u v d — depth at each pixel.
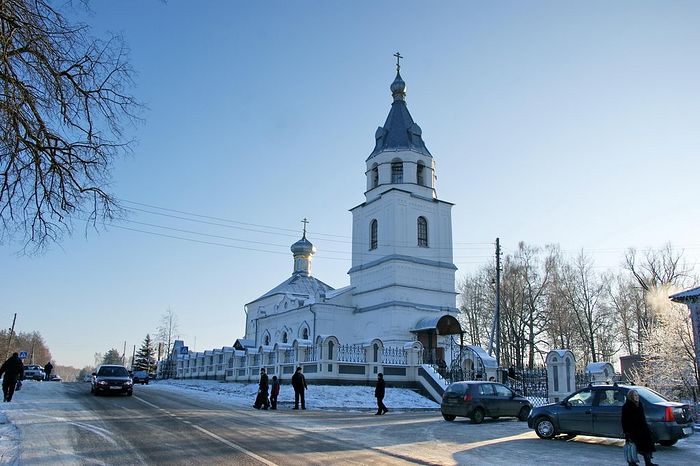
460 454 12.81
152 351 106.19
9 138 10.80
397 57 53.06
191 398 27.66
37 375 58.94
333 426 17.67
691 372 26.70
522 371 37.00
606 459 12.44
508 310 56.53
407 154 48.53
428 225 47.94
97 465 10.34
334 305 47.50
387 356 33.81
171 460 10.86
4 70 10.42
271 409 23.77
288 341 52.41
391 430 17.20
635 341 54.84
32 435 13.63
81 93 11.95
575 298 59.56
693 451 13.81
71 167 12.38
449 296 47.16
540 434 15.98
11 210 12.02
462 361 35.09
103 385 27.05
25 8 10.45
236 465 10.48
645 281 56.00
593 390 15.49
